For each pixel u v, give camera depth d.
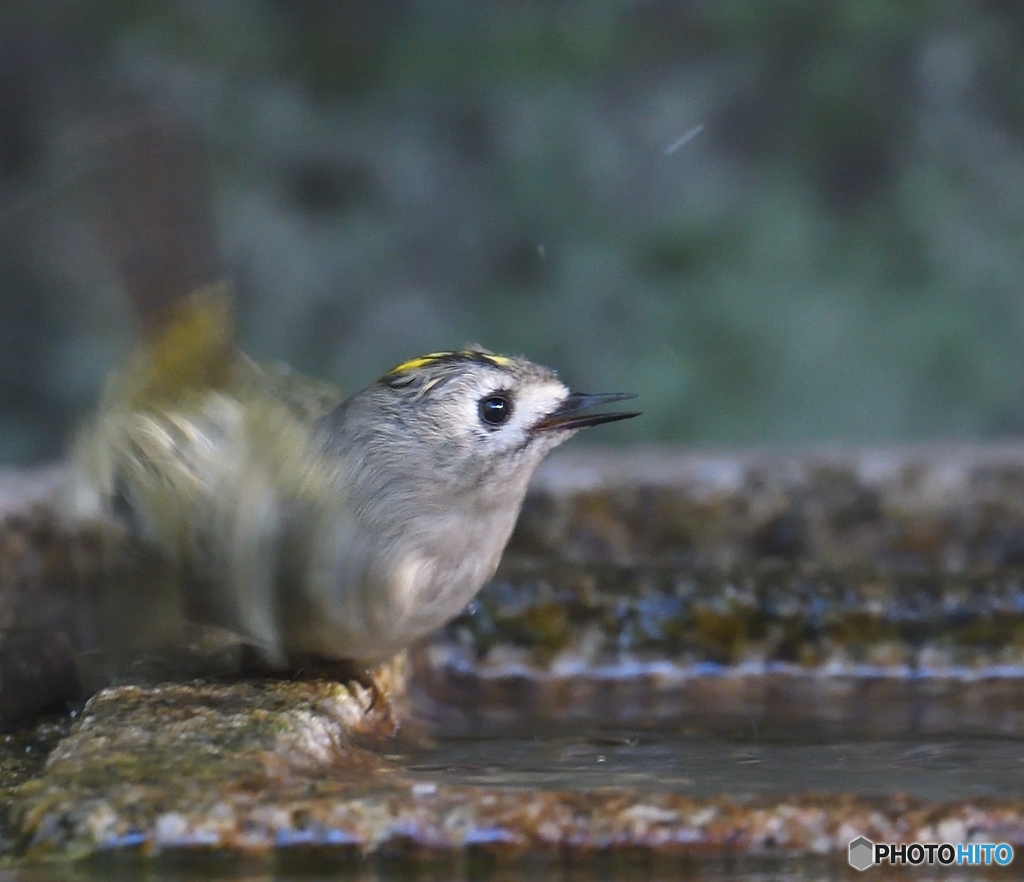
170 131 6.34
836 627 8.20
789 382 17.52
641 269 18.52
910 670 8.15
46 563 7.69
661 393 17.45
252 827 4.59
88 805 4.62
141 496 6.43
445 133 19.39
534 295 18.59
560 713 7.31
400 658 7.36
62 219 17.53
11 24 18.69
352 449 6.44
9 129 18.48
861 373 17.55
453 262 18.89
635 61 19.52
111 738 5.27
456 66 19.27
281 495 6.32
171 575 6.48
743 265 18.38
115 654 6.68
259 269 18.36
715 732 6.85
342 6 19.31
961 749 6.41
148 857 4.55
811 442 16.83
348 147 19.03
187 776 4.85
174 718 5.57
